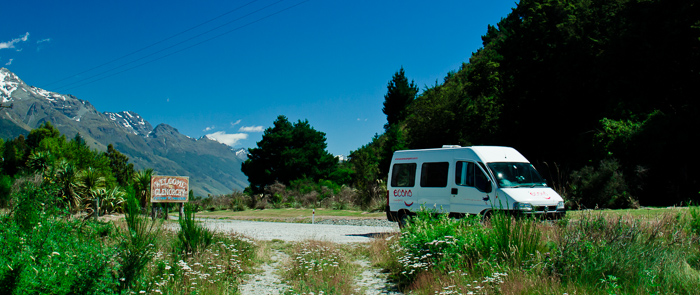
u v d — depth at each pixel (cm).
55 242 508
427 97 4203
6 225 521
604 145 2447
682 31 2341
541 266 590
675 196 2130
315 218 2252
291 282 699
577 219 758
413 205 1291
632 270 559
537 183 1152
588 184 1945
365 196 2909
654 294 491
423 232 763
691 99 2459
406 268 718
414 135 4275
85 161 4147
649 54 2481
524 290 529
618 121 2561
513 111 3597
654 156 2291
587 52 3022
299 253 877
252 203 3956
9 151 5394
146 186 2044
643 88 2609
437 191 1231
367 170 4872
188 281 623
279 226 1770
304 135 7344
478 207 1124
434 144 4094
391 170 1381
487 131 3881
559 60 3175
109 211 1956
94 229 666
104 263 482
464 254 684
